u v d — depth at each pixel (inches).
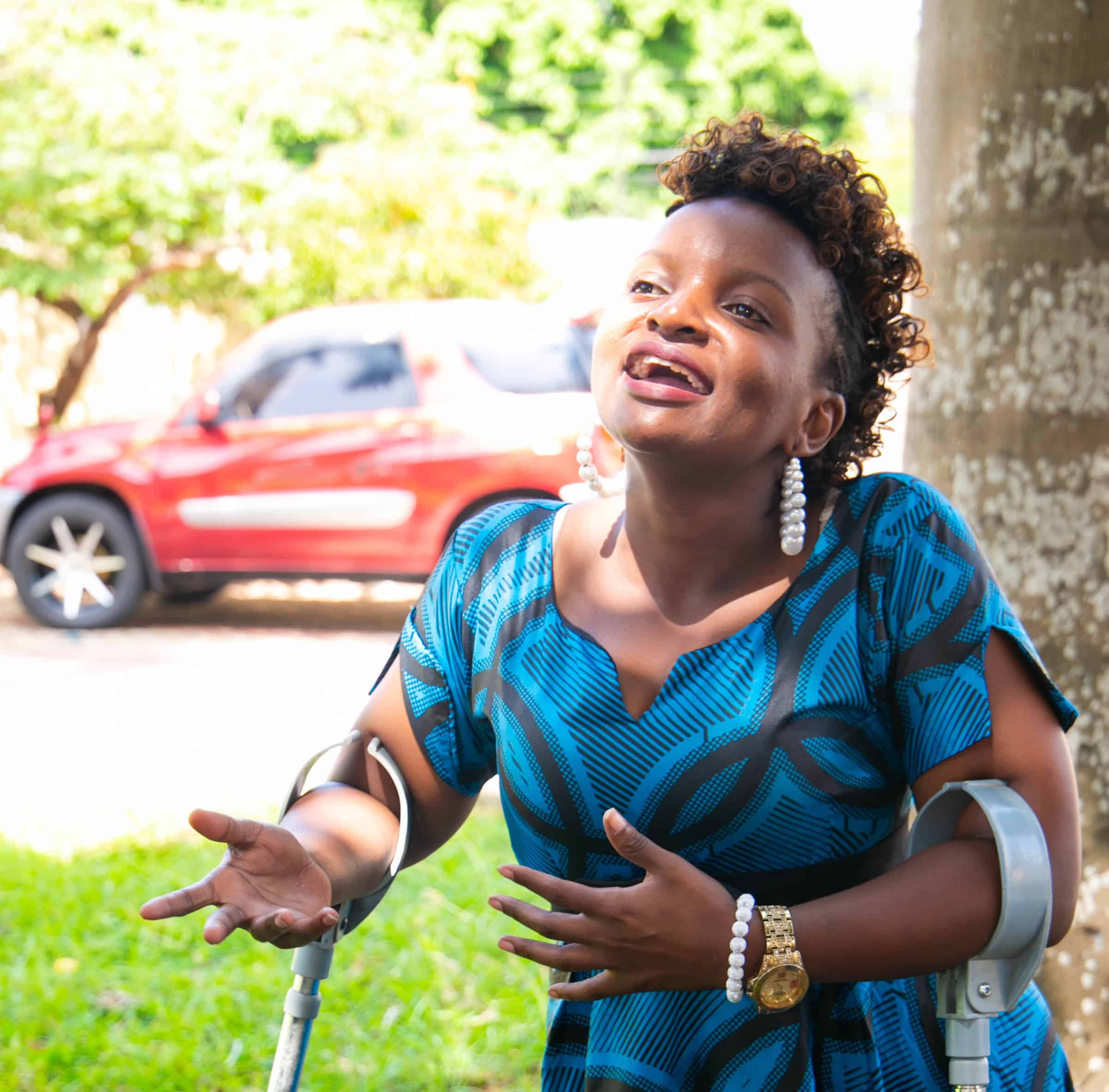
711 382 56.1
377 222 517.0
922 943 54.4
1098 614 107.3
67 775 248.1
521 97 890.7
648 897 52.2
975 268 107.8
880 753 59.1
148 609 434.6
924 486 60.8
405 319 374.6
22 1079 139.3
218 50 533.6
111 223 495.8
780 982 53.2
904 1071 61.4
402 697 66.7
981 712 57.4
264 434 374.9
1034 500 107.2
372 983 159.2
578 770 59.1
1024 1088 62.1
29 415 565.3
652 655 59.1
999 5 105.0
